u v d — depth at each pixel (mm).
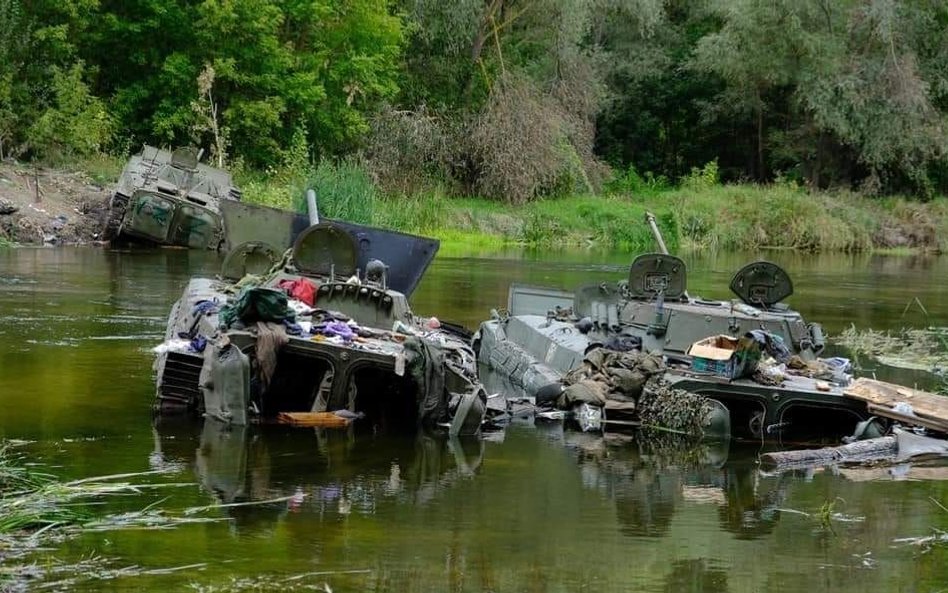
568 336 15898
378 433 12508
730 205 49250
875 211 53531
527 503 10117
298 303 13930
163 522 8984
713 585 8242
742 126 61750
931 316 25406
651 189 53875
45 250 28203
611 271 31453
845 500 10648
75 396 13359
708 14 60688
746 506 10352
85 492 9648
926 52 57812
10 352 15875
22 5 37438
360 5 43625
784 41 54312
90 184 33594
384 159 43688
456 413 12758
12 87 35438
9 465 10352
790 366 14609
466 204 44188
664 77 61312
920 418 12992
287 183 36875
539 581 8148
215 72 39875
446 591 7855
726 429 13125
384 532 9047
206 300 14367
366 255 17062
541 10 49812
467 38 48344
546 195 47031
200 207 29219
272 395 13156
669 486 10977
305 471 10750
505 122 45188
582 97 50594
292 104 42062
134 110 40281
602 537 9250
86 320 18734
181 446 11359
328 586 7801
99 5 39312
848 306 27047
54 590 7531
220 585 7738
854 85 53375
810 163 58281
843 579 8453
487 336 18422
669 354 14969
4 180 31688
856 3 54906
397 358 12648
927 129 53969
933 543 9344
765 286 16312
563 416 14023
